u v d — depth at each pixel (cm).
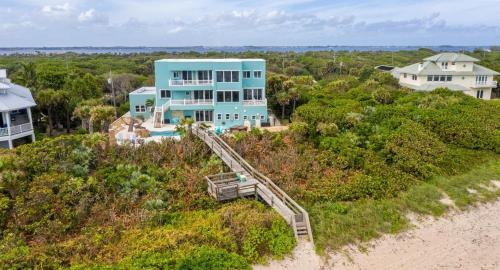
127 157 2683
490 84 5662
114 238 1823
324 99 4672
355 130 3400
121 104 5162
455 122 3562
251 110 4188
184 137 3067
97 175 2369
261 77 4325
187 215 2094
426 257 1861
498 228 2136
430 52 16812
